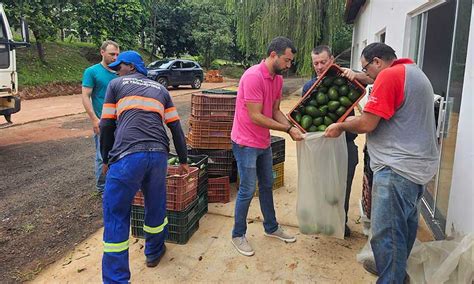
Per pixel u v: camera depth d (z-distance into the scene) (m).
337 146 3.09
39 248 3.53
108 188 2.71
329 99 3.06
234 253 3.33
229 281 2.94
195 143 4.65
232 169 4.88
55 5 17.34
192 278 2.98
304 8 13.43
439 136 3.75
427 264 2.86
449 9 4.74
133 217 3.59
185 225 3.46
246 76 3.09
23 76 15.64
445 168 3.65
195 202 3.67
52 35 17.52
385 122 2.48
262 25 14.12
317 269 3.09
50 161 6.52
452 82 3.53
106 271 2.69
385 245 2.49
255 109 3.04
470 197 2.78
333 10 13.64
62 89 16.67
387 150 2.46
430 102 2.41
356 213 4.13
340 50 22.56
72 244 3.59
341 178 3.14
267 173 3.42
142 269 3.09
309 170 3.13
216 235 3.65
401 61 2.54
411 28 5.57
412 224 2.66
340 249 3.40
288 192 4.80
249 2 14.98
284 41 3.02
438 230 3.58
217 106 4.54
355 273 3.03
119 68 3.07
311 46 13.51
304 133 3.08
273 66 3.06
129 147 2.72
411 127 2.39
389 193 2.44
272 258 3.26
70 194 4.92
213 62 30.64
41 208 4.47
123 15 20.77
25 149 7.32
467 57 2.99
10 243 3.63
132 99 2.81
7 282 2.98
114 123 2.89
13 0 15.47
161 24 27.83
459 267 2.57
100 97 4.48
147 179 2.88
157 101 2.89
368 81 3.03
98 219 4.15
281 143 4.86
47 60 18.02
